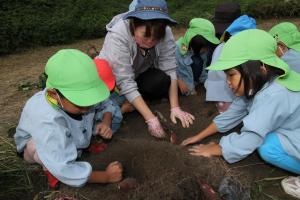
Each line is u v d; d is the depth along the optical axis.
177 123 3.44
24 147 2.76
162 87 3.75
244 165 2.90
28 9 8.38
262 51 2.46
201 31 3.95
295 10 9.48
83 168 2.41
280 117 2.55
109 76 3.08
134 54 3.42
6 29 7.59
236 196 2.49
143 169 2.67
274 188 2.68
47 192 2.66
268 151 2.71
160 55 3.70
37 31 7.98
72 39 8.39
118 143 3.07
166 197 2.43
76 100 2.28
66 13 8.68
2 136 3.48
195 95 4.11
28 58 7.18
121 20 3.40
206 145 2.89
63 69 2.31
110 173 2.61
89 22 8.63
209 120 3.50
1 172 2.91
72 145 2.47
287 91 2.52
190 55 4.09
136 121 3.60
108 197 2.51
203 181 2.55
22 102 4.44
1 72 6.23
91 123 2.85
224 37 3.70
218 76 3.46
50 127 2.40
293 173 2.82
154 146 2.86
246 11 9.53
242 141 2.63
